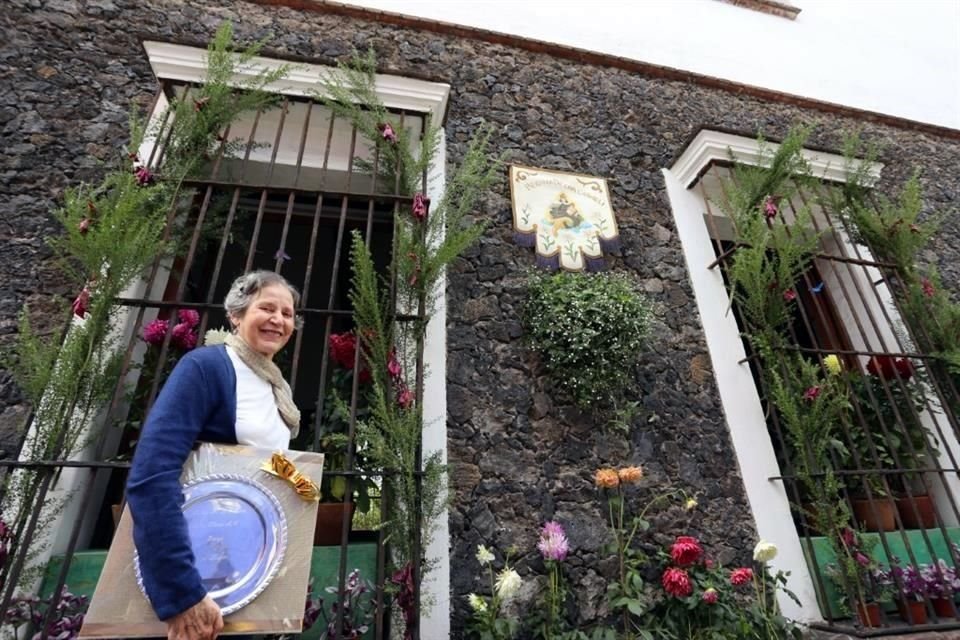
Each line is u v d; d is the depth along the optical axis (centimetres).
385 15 330
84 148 246
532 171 304
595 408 246
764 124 391
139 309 204
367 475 179
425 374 223
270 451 122
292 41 305
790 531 237
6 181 229
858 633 201
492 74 337
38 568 157
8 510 168
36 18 269
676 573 205
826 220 348
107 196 228
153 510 96
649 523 229
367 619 175
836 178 340
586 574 212
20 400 194
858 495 265
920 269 355
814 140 400
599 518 224
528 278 267
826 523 223
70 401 166
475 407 231
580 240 289
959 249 384
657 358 269
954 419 266
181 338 202
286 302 147
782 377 256
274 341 141
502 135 314
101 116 255
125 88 266
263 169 278
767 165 314
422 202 226
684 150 330
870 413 282
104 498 206
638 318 249
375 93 258
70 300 212
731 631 202
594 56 367
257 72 255
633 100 363
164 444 104
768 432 268
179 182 213
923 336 294
